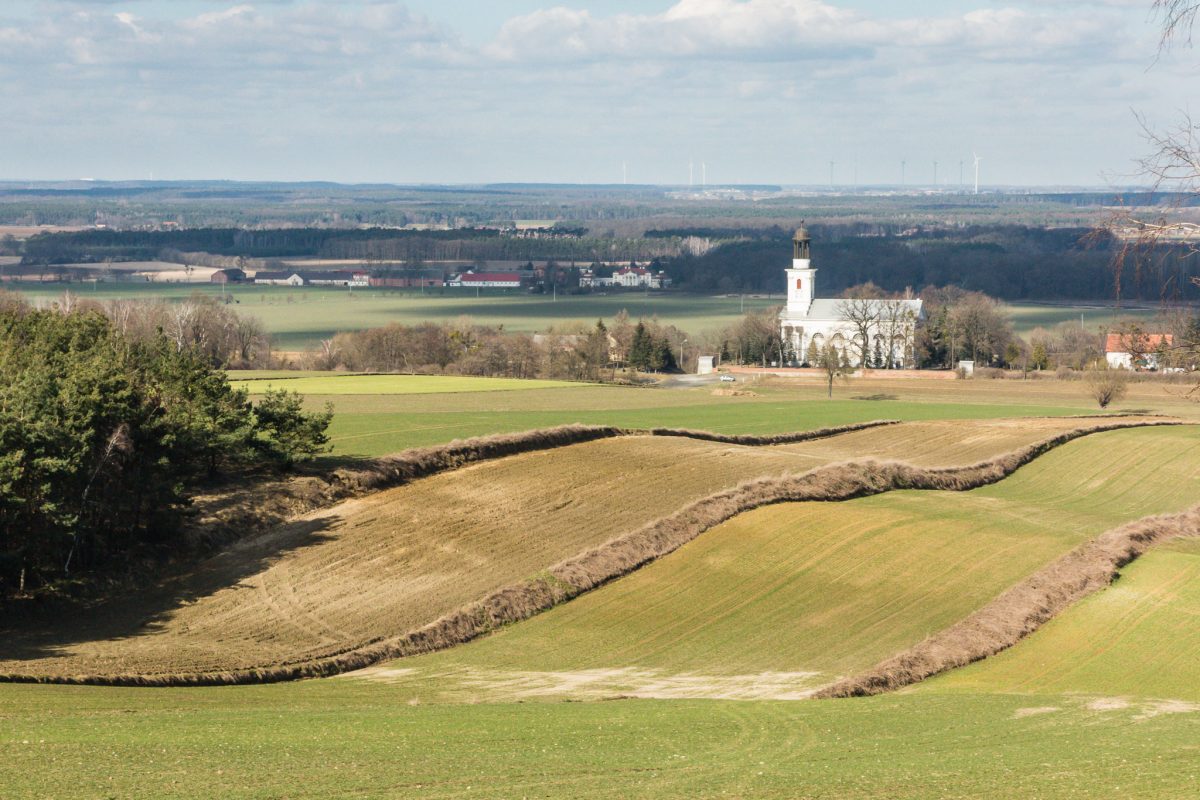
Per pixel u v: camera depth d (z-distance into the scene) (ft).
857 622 204.44
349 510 261.24
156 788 101.40
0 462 201.36
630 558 232.53
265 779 105.50
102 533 229.04
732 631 200.85
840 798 100.27
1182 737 126.62
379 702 158.40
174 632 193.16
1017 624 197.77
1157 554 234.79
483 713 144.05
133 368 286.46
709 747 123.34
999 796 99.91
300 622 198.49
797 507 266.77
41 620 198.90
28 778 103.45
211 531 238.48
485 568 225.35
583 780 107.24
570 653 190.60
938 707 150.41
